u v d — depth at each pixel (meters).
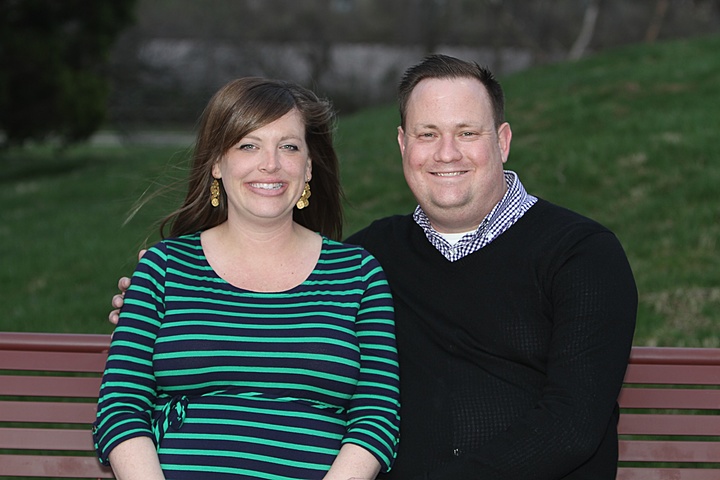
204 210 3.06
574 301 2.67
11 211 12.21
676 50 14.24
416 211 3.09
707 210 7.31
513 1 30.23
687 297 6.02
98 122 19.02
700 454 3.02
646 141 9.08
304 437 2.70
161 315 2.79
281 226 2.92
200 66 31.36
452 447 2.74
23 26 17.48
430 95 2.90
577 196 8.28
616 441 2.80
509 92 13.55
